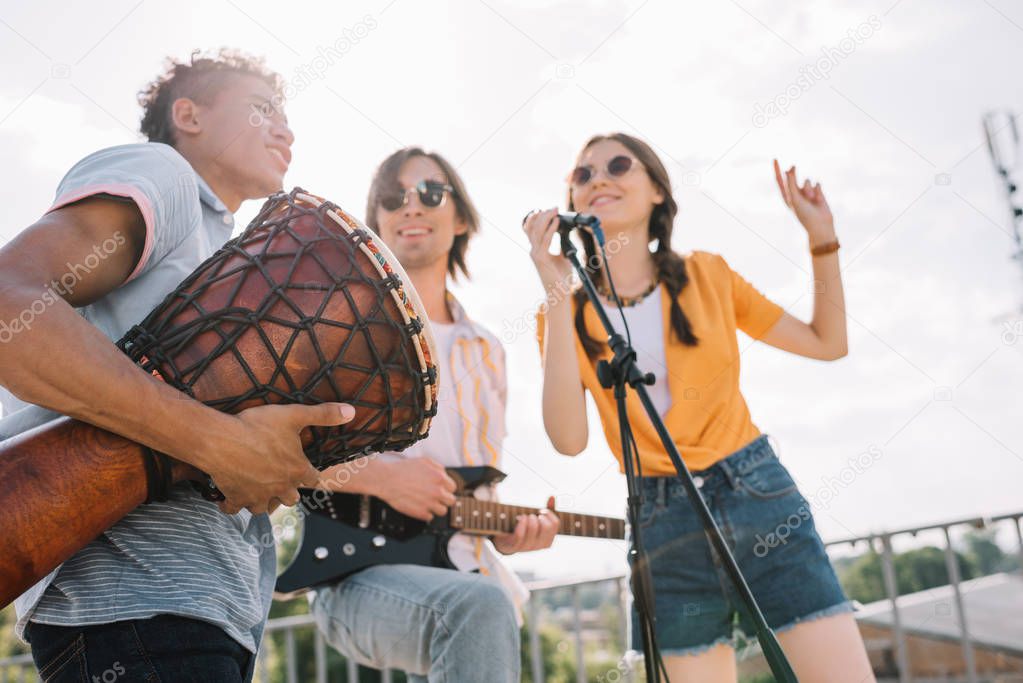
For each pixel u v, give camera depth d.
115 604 1.34
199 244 1.55
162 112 1.97
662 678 2.00
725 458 2.53
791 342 2.89
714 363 2.64
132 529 1.39
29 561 1.20
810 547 2.49
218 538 1.46
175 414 1.25
